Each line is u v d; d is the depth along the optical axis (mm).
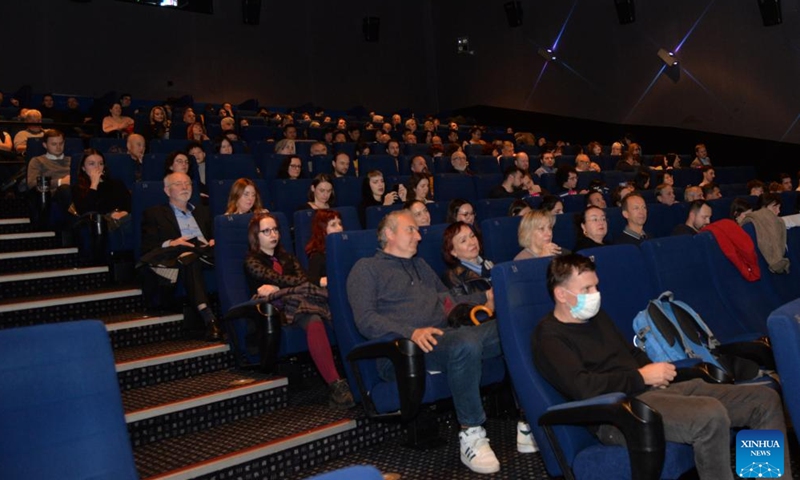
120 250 4035
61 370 1284
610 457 1812
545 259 2250
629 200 3934
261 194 4504
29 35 9617
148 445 2564
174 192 3801
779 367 1272
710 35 9656
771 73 9125
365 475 791
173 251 3518
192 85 11023
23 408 1230
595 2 10922
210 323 3338
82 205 4090
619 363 2119
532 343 2059
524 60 12016
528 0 11891
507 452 2672
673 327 2287
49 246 4266
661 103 10227
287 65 12062
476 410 2492
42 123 6082
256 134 7926
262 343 2795
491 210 4684
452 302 2875
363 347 2463
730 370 2369
